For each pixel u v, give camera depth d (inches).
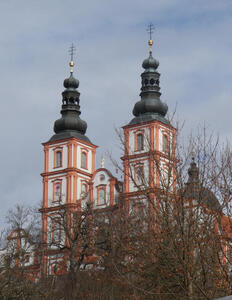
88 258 3506.4
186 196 1558.8
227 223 1572.3
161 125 5895.7
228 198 1561.3
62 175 6481.3
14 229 4611.2
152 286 1571.1
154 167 1606.8
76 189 6417.3
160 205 1589.6
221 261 1551.4
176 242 1526.8
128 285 1608.0
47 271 4170.8
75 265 4126.5
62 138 6569.9
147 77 6225.4
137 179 1670.8
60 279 3742.6
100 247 3088.1
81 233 4252.0
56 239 5447.8
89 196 6117.1
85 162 6589.6
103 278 2226.9
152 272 1561.3
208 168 1577.3
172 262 1530.5
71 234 4539.9
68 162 6501.0
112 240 1705.2
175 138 1612.9
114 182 6186.0
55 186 6510.8
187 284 1514.5
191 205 1549.0
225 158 1590.8
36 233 4840.1
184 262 1512.1
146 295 1578.5
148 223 1584.6
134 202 1643.7
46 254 4626.0
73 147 6520.7
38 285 2340.1
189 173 1578.5
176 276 1534.2
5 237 4072.3
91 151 6663.4
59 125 6673.2
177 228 1533.0
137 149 5890.8
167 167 1609.3
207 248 1534.2
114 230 1733.5
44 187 6545.3
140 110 6063.0
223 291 1515.7
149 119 5949.8
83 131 6722.4
